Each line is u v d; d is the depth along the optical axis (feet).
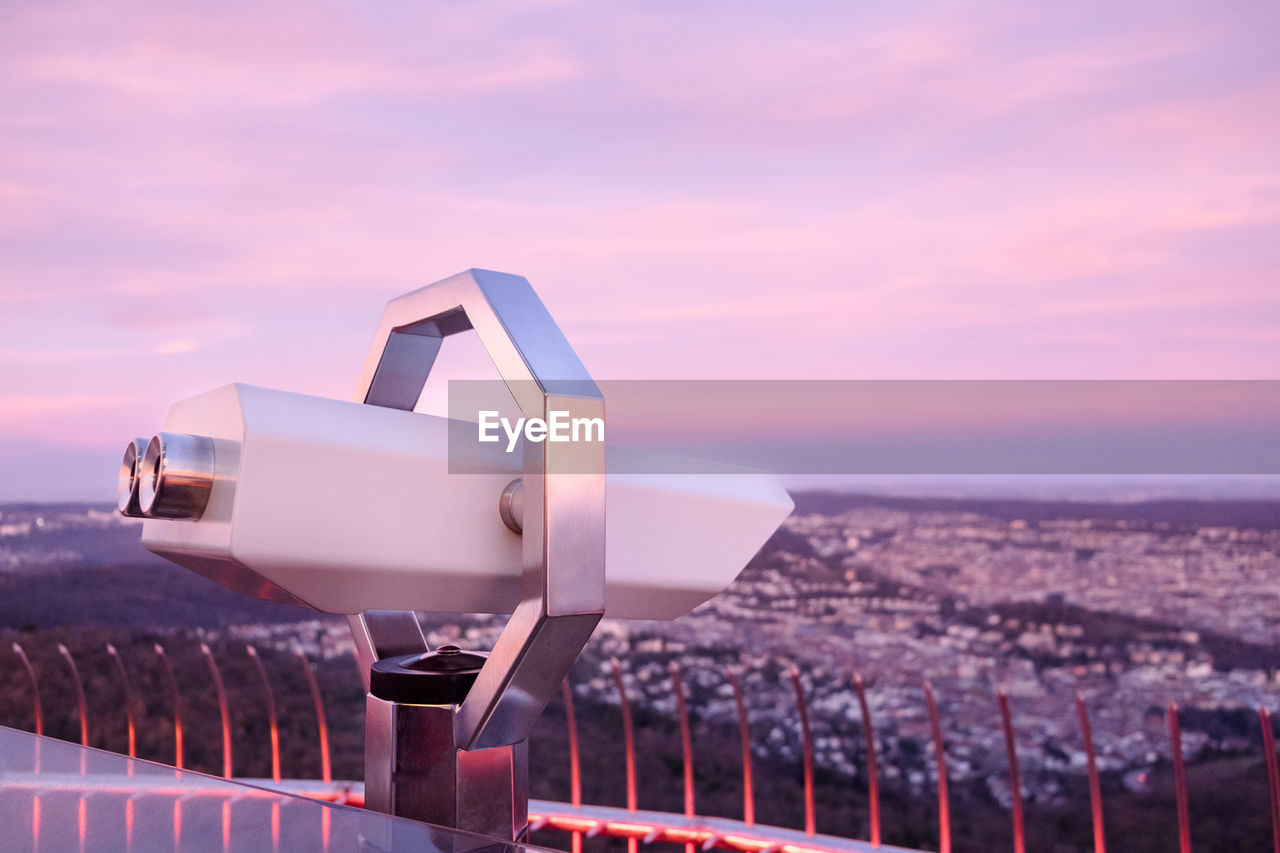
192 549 4.25
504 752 4.33
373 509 4.29
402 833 3.87
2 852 3.78
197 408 4.33
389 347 4.82
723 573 4.97
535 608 4.13
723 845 11.84
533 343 4.28
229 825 3.93
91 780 4.18
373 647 4.69
